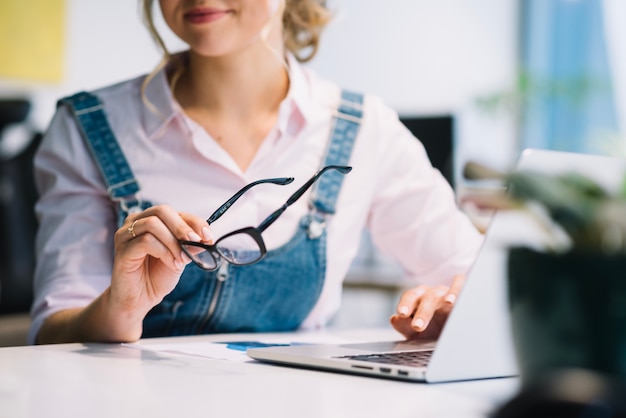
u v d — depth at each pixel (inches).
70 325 48.1
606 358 24.4
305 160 58.3
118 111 58.1
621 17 220.7
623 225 25.2
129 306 44.1
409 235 62.9
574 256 25.5
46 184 58.0
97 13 159.9
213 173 56.5
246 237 55.6
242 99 57.6
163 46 58.7
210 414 26.0
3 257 106.7
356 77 202.7
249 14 52.3
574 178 27.3
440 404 28.5
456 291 46.5
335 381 32.9
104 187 56.5
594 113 223.0
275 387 31.1
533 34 226.8
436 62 216.4
